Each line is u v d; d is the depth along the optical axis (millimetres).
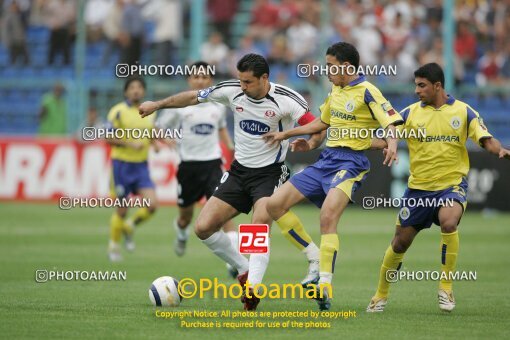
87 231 51938
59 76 78562
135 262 39438
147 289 31125
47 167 67000
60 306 27062
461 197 25922
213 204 27734
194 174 38906
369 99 25625
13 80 75688
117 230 40188
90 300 28375
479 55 73750
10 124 77812
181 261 40000
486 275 36000
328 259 25234
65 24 78312
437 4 72875
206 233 27594
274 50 74438
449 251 25766
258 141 27578
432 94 25844
